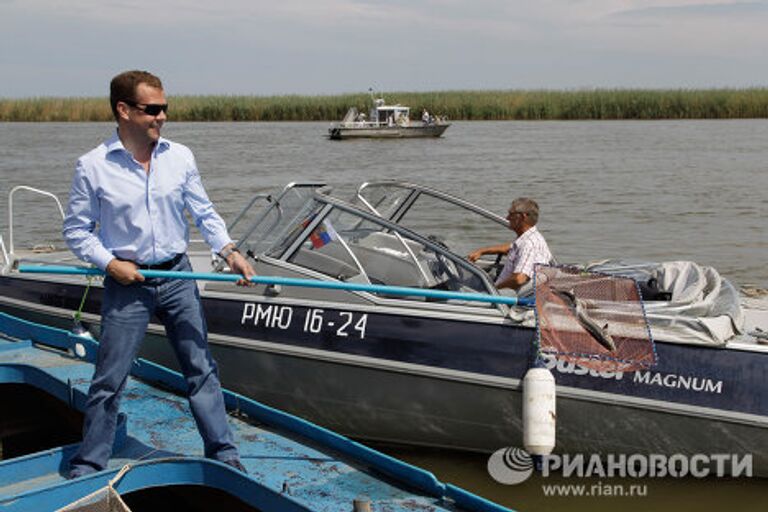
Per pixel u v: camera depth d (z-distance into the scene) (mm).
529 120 70625
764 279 11969
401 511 4430
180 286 4586
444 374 6129
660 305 5887
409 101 67562
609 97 65438
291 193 6906
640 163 29656
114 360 4504
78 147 40344
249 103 71125
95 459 4582
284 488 4441
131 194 4359
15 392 6949
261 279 4793
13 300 8000
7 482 4660
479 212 7684
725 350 5660
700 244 14570
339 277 6547
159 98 4309
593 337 5402
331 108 68812
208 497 5156
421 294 5270
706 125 58531
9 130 59969
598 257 13648
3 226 16562
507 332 5984
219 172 27453
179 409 5895
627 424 5871
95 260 4340
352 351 6359
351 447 5109
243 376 6801
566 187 22625
